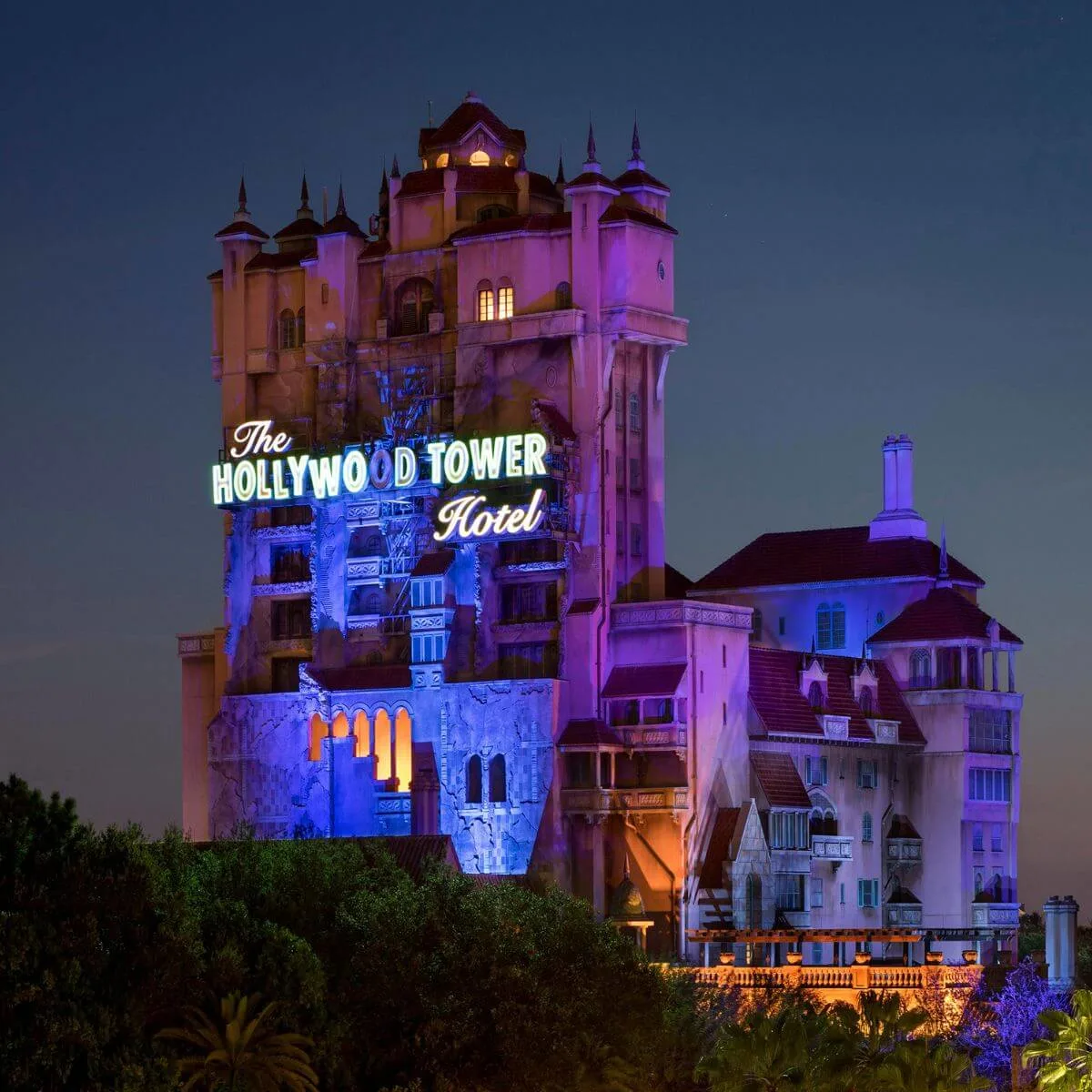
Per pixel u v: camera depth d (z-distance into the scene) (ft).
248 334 522.47
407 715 494.59
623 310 477.36
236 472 517.14
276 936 344.08
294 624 518.37
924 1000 417.08
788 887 481.46
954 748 517.55
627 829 469.57
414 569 490.90
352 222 513.45
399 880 382.63
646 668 471.62
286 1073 323.78
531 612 483.92
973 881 518.78
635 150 506.48
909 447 547.49
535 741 472.03
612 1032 363.35
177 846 377.50
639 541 490.08
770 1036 333.62
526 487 479.00
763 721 479.00
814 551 551.18
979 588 550.77
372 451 500.74
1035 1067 383.04
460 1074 350.64
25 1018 290.35
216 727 513.04
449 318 499.10
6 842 308.81
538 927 370.32
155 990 312.29
